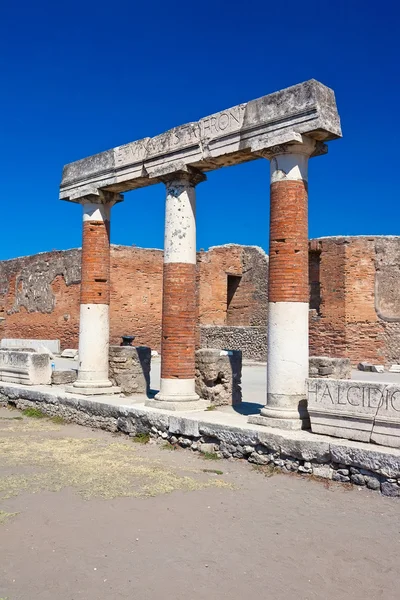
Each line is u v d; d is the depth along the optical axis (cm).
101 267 1562
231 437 1069
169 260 1321
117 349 1583
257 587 571
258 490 884
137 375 1578
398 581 586
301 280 1096
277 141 1095
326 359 1365
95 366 1533
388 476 848
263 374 2656
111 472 975
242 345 3406
